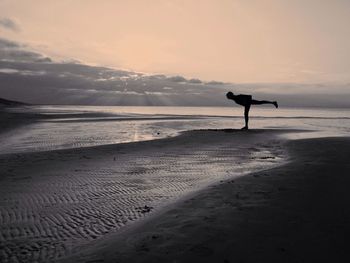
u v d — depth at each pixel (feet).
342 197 28.58
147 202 30.66
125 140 80.74
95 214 27.45
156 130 110.42
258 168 46.16
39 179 39.11
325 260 18.03
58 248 21.08
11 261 19.39
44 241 22.18
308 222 23.06
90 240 22.30
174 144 70.59
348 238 20.52
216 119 188.44
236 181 35.68
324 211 25.17
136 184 37.22
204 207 27.35
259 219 23.79
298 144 68.64
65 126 123.75
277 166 44.45
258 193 30.50
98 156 55.42
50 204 30.01
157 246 20.21
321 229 21.86
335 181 34.06
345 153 53.62
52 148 66.80
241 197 29.50
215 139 79.61
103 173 42.70
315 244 19.80
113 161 51.11
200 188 35.09
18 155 55.77
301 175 37.11
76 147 68.08
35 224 25.25
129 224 25.11
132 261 18.54
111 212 27.91
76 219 26.30
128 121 158.51
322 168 40.78
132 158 53.88
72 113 231.50
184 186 36.37
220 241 20.40
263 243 20.02
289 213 24.84
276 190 31.17
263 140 78.89
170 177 40.70
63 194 33.12
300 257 18.35
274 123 156.66
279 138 82.94
